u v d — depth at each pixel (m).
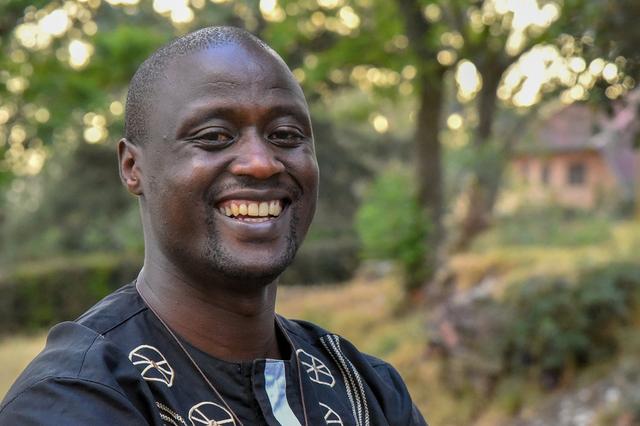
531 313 7.75
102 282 16.33
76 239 23.72
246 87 1.56
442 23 10.48
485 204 13.37
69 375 1.39
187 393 1.53
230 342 1.62
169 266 1.61
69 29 7.87
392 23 10.90
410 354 9.03
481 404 7.87
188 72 1.57
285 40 10.62
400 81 12.09
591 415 6.73
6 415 1.38
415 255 11.09
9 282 15.72
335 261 19.56
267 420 1.57
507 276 8.77
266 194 1.56
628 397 6.57
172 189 1.54
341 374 1.84
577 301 7.63
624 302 7.67
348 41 11.03
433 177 11.48
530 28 9.10
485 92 12.09
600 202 22.16
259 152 1.54
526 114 13.97
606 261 8.00
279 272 1.59
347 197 25.23
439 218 11.51
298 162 1.61
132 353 1.53
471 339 8.19
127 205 23.47
